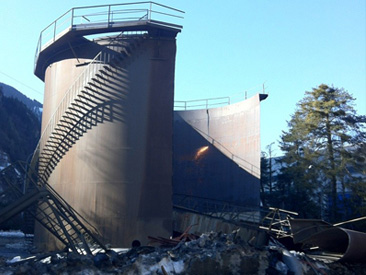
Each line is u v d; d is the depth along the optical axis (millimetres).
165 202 25656
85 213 26766
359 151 42281
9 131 88688
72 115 29016
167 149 26406
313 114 44375
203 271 14508
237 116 39000
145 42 27484
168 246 19156
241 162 37250
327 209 46906
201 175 40219
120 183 26141
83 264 13641
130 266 13867
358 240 16766
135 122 26641
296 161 46125
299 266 16094
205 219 25906
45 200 19016
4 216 18375
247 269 15172
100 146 27250
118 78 27500
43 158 30656
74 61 30250
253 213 33906
